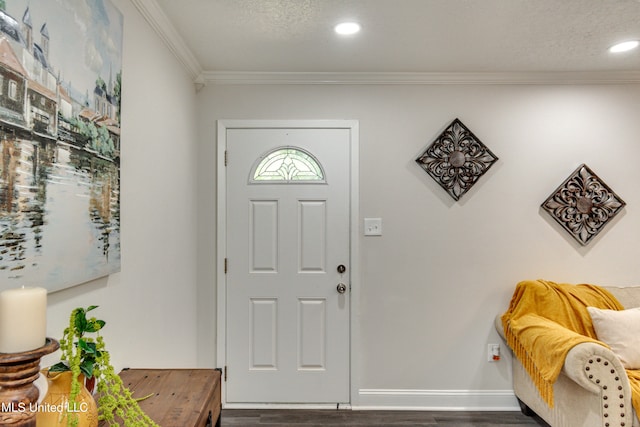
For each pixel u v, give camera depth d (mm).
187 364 2412
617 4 1794
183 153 2340
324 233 2660
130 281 1614
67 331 888
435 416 2541
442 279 2658
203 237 2654
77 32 1182
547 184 2658
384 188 2662
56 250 1087
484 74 2627
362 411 2600
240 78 2631
